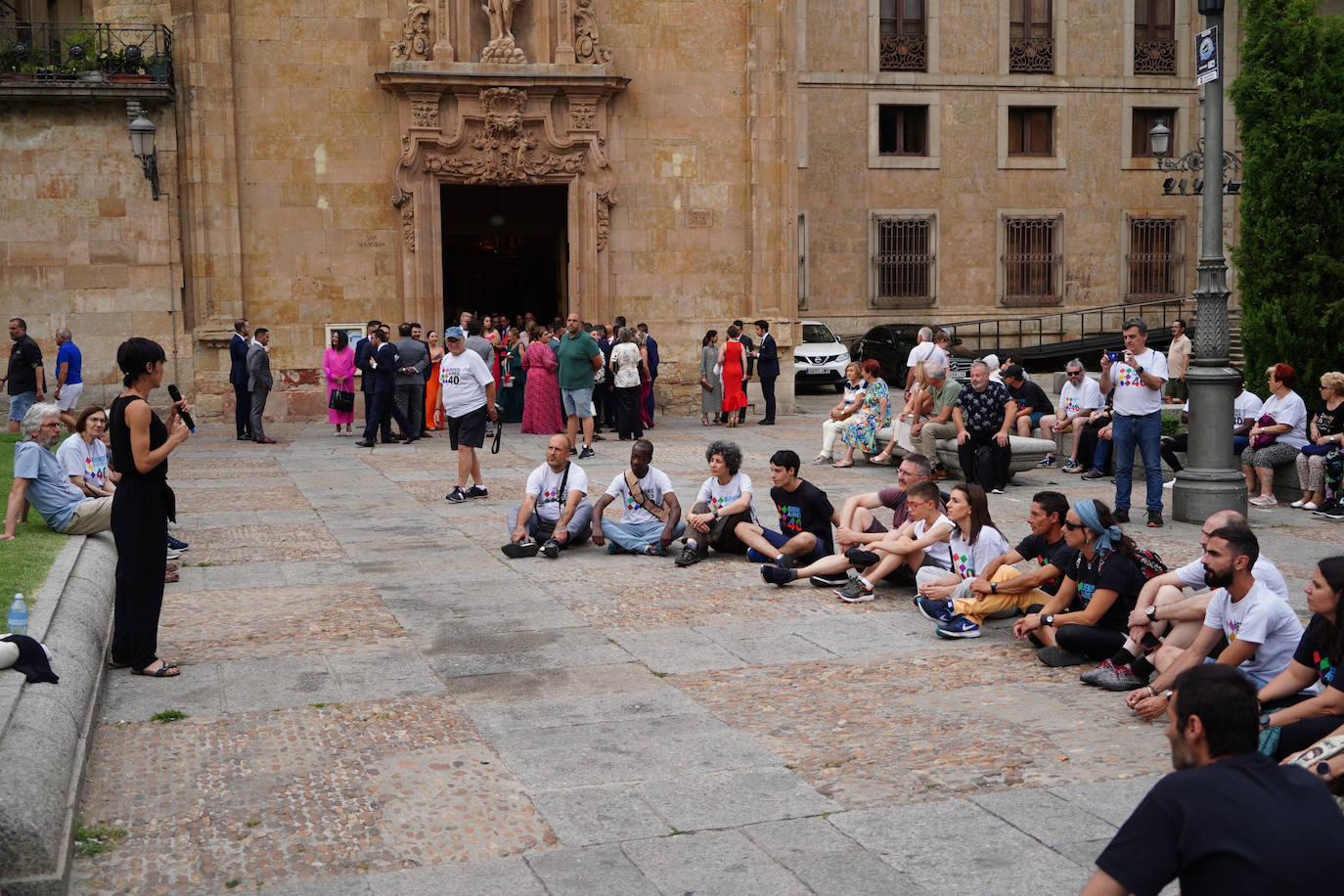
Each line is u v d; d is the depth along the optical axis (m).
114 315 21.77
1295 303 16.58
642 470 10.79
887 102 32.06
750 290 24.31
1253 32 16.77
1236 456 13.67
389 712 6.57
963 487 8.32
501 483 15.22
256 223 22.27
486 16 22.88
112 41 21.95
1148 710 6.21
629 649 7.83
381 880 4.61
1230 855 2.94
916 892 4.48
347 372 20.64
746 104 24.06
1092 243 33.50
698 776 5.64
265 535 11.73
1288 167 16.38
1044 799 5.32
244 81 22.05
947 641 8.01
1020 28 32.81
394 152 22.66
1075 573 7.55
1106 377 15.53
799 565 9.81
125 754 5.93
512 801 5.36
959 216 32.75
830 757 5.87
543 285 30.84
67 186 21.44
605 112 23.38
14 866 4.32
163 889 4.54
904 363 29.36
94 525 10.04
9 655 5.84
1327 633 5.33
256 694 6.87
